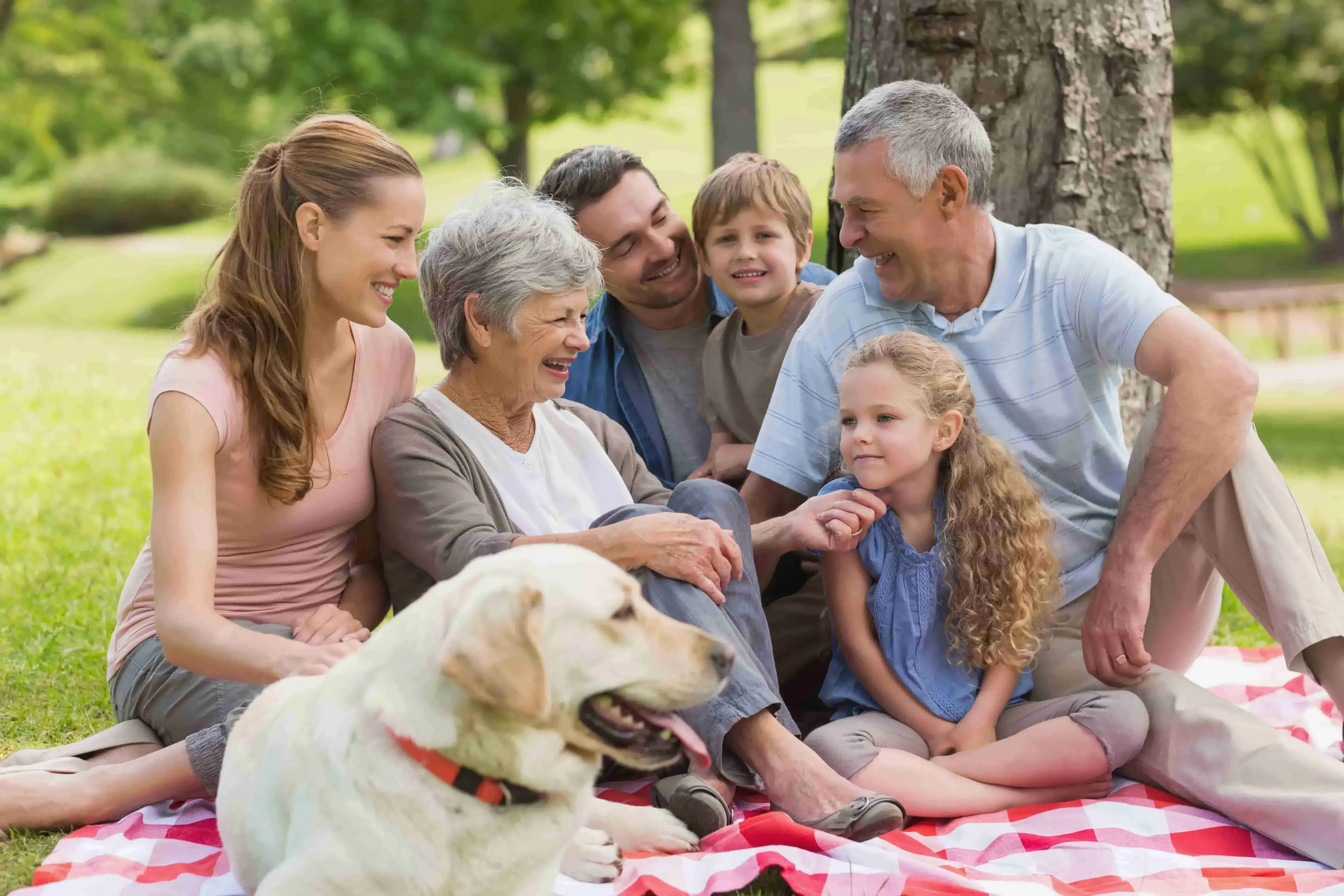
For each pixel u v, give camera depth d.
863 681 3.54
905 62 4.99
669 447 4.60
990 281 3.80
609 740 2.45
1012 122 4.86
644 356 4.64
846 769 3.27
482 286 3.46
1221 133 27.81
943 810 3.27
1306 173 29.95
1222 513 3.50
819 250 18.11
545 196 4.41
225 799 2.66
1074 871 2.99
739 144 19.97
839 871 2.85
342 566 3.66
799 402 3.95
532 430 3.75
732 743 3.24
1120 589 3.43
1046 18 4.79
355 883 2.35
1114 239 4.94
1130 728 3.31
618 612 2.45
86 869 2.92
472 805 2.38
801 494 3.97
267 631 3.33
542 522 3.59
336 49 19.92
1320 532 7.76
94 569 5.88
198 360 3.23
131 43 26.03
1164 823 3.20
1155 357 3.57
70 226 31.72
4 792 3.12
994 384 3.78
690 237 4.53
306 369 3.32
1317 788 3.09
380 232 3.31
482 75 20.66
